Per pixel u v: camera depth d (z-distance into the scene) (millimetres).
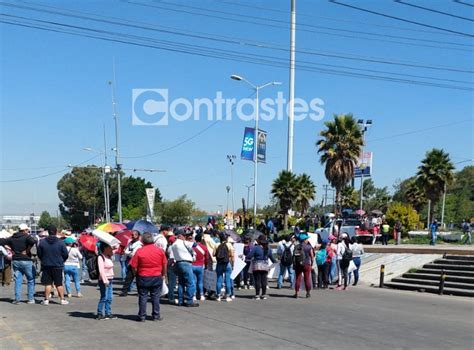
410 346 9070
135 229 17297
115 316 11484
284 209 46719
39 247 13141
